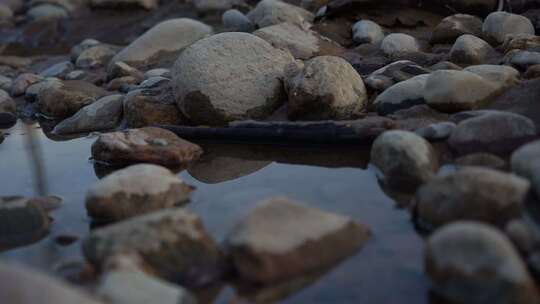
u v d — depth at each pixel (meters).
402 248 1.46
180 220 1.45
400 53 2.20
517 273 1.32
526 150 1.52
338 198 1.62
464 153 1.68
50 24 3.36
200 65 1.95
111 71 2.40
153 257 1.42
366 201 1.60
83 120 2.11
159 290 1.35
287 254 1.41
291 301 1.38
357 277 1.41
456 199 1.47
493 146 1.67
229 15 2.65
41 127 2.18
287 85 1.95
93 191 1.60
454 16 2.33
